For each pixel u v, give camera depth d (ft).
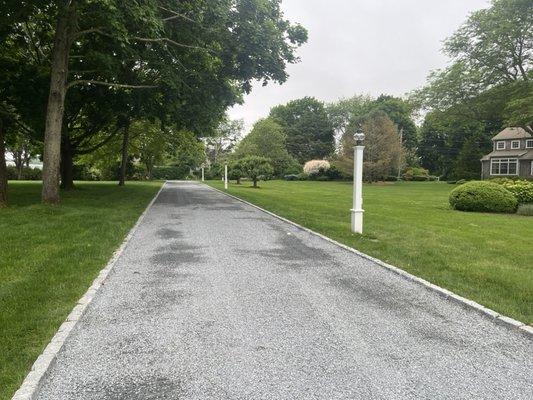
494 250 27.50
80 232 30.07
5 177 44.70
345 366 11.33
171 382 10.39
